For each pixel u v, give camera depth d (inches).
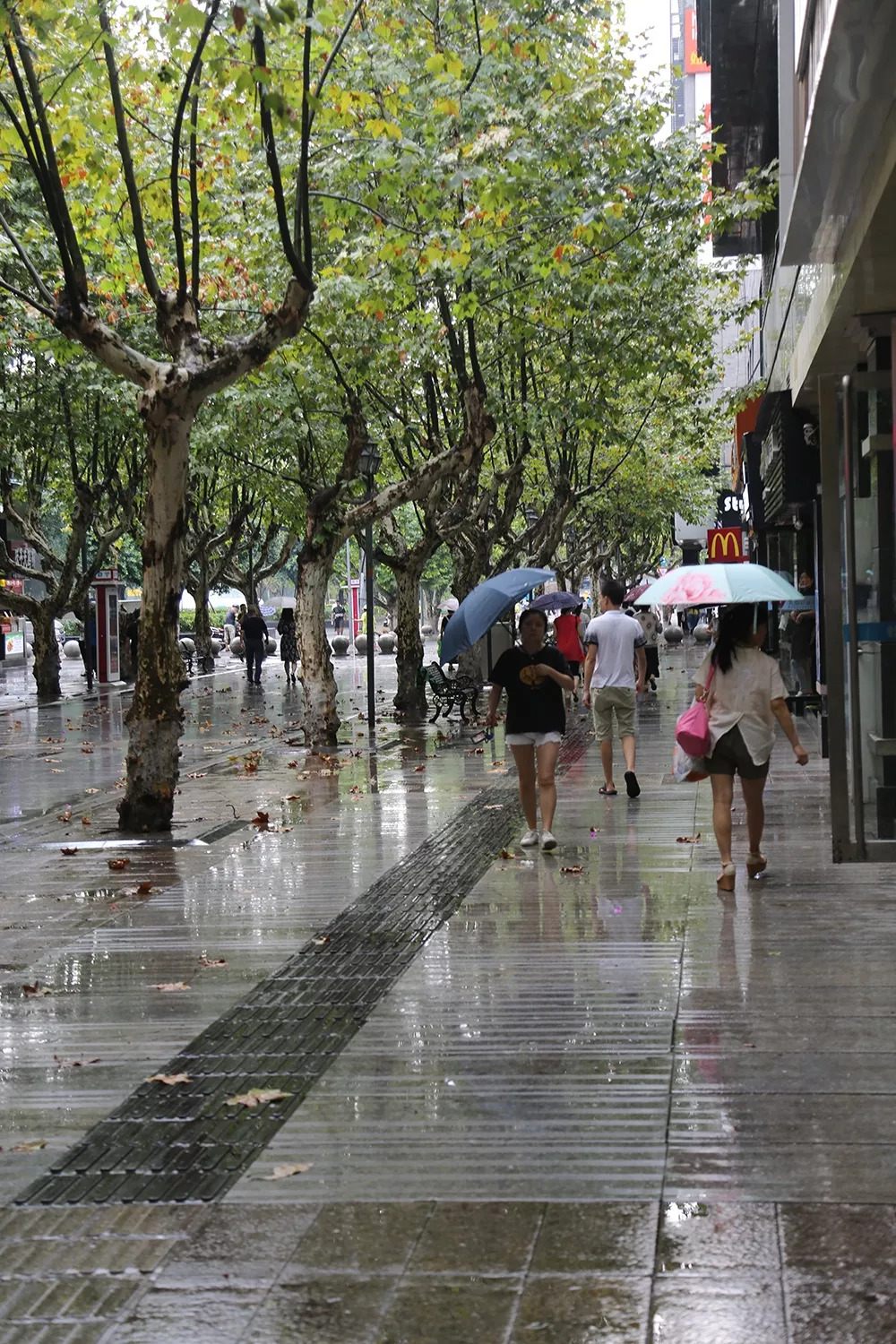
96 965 319.0
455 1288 158.2
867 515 373.7
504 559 1198.9
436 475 798.5
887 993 273.3
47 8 431.5
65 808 619.8
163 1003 285.0
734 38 960.9
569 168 713.0
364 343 804.0
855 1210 175.0
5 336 979.3
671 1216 175.2
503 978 294.8
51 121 529.7
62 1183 193.9
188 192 690.8
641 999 274.2
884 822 378.0
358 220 669.9
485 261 719.7
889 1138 199.2
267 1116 217.9
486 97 607.5
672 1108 213.9
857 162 391.2
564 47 734.5
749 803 388.5
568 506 1224.8
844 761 378.0
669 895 372.2
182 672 522.6
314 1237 173.0
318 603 823.7
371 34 605.6
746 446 1095.0
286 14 378.9
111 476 1291.8
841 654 377.4
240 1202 184.4
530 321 825.5
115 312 773.3
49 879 433.1
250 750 826.8
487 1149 200.2
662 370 912.3
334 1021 268.5
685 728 380.2
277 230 713.6
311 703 824.3
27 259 491.5
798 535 916.0
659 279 864.3
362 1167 195.2
